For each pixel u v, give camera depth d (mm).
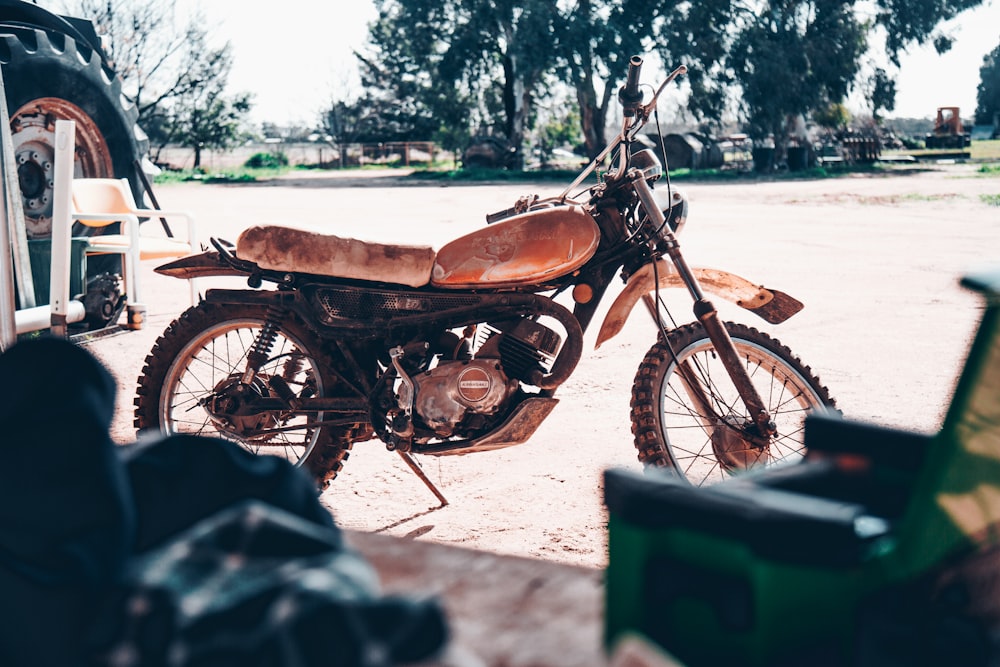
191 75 50688
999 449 1270
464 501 4344
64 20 8984
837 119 48281
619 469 1356
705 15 43875
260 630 999
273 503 1421
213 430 4965
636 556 1312
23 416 1229
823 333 7777
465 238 3912
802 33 44344
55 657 1166
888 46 45406
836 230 16625
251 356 4051
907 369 6543
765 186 32562
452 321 3920
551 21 44750
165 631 1030
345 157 62062
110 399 1298
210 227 17984
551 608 1534
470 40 47469
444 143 56438
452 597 1583
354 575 1092
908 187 30047
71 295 7723
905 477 1571
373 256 3879
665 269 3959
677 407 5707
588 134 46969
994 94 104812
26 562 1204
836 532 1209
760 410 3816
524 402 3857
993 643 1284
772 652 1211
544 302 3889
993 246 13867
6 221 4203
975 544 1286
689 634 1277
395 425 3850
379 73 65625
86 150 8938
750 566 1216
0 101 6102
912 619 1289
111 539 1197
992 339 1274
